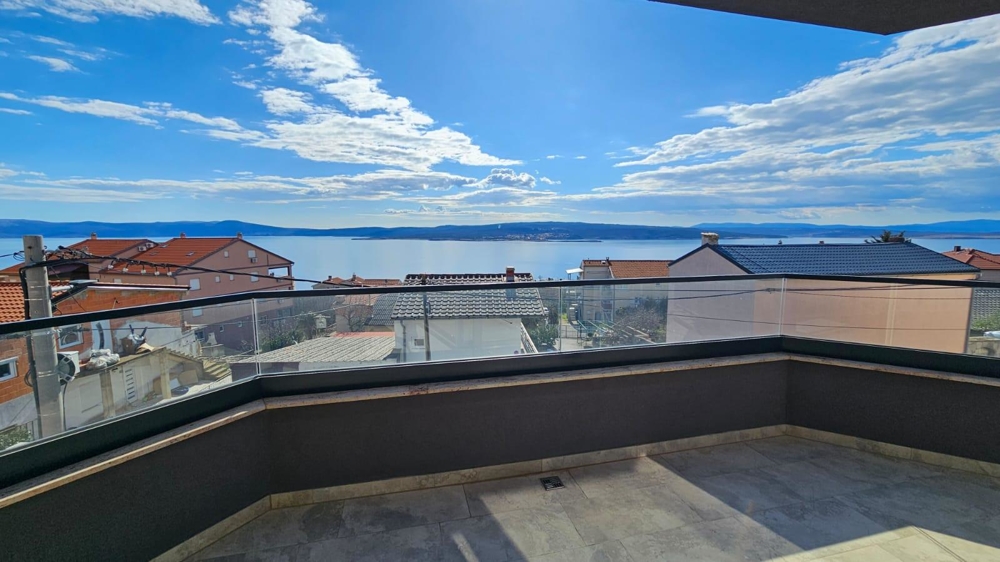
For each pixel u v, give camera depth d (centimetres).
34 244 484
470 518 219
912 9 198
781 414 307
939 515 219
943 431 264
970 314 264
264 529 210
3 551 143
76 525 159
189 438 190
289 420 224
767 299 304
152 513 180
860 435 286
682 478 255
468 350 254
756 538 204
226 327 213
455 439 245
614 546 199
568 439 264
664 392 280
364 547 199
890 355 278
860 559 189
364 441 233
